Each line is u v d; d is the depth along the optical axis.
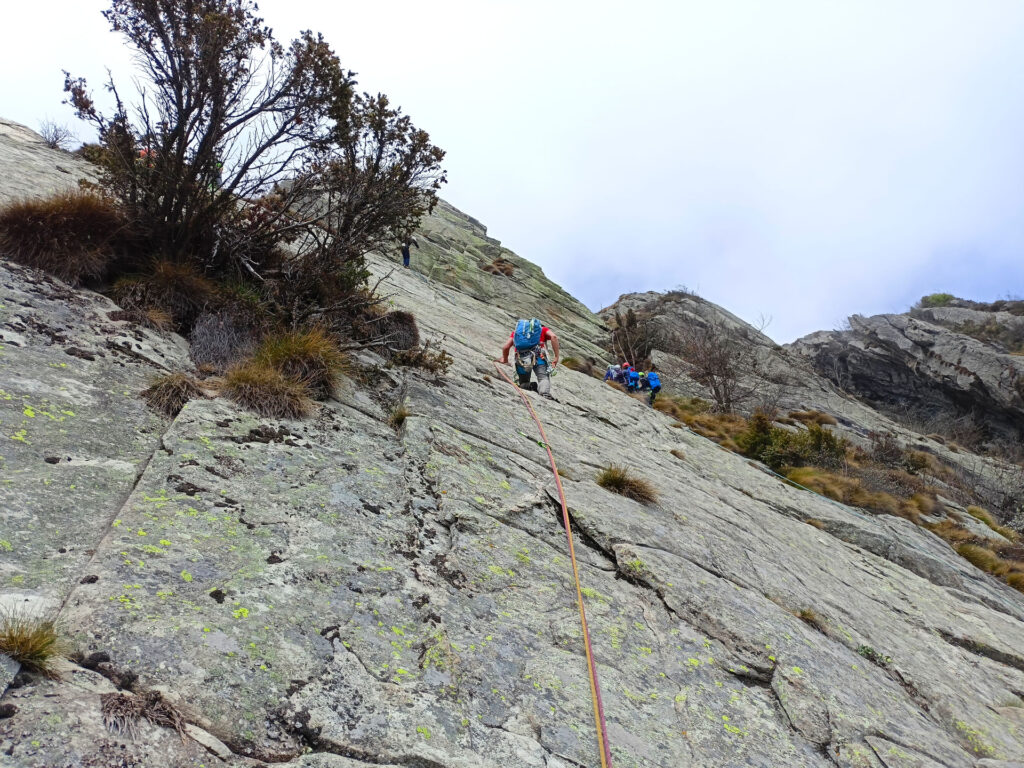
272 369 5.37
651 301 50.41
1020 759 5.00
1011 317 57.47
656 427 13.51
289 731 2.49
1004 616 9.77
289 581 3.30
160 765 2.12
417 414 6.40
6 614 2.42
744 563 6.55
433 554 4.21
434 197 7.79
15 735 1.98
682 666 4.20
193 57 5.55
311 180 7.00
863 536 11.22
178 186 5.94
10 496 3.10
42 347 4.49
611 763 3.05
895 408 48.00
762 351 38.62
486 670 3.34
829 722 4.25
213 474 3.93
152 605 2.76
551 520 5.54
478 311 20.23
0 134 10.52
